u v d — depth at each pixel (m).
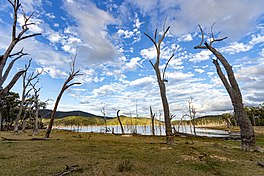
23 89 33.72
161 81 17.39
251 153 11.40
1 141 17.45
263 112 81.56
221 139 26.69
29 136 25.69
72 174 6.73
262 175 6.90
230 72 14.47
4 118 57.53
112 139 21.53
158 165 8.07
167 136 16.03
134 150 11.98
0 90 6.07
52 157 9.60
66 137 24.23
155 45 18.19
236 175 6.89
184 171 7.27
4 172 6.93
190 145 15.30
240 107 13.41
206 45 16.19
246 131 12.79
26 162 8.50
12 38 6.76
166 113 16.55
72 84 23.44
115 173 6.87
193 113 48.41
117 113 41.34
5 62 6.23
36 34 7.44
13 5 7.00
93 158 9.33
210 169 7.70
